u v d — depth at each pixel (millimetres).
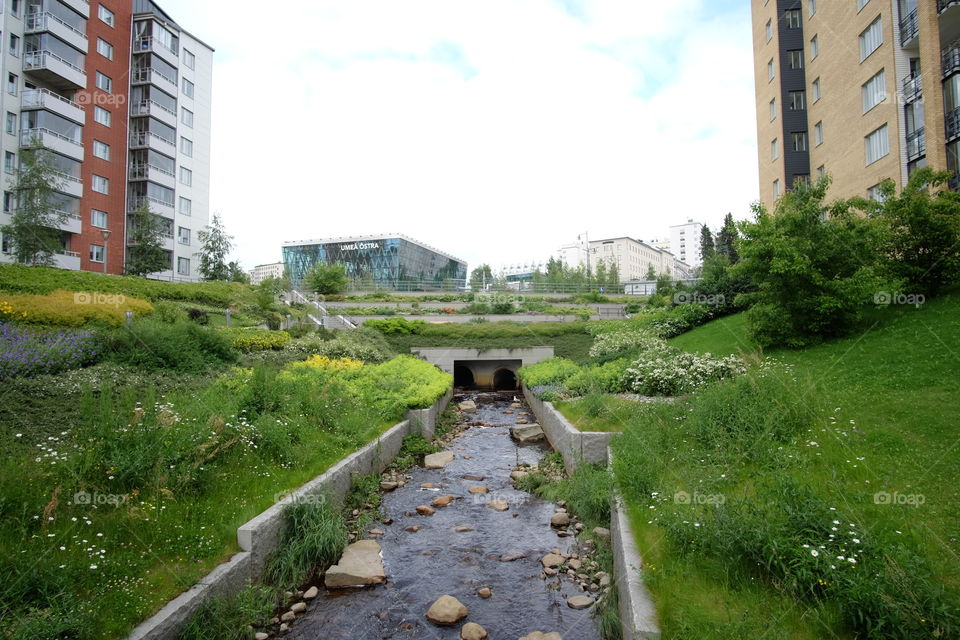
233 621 5215
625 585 5090
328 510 7465
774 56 27891
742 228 13984
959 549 4691
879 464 6488
